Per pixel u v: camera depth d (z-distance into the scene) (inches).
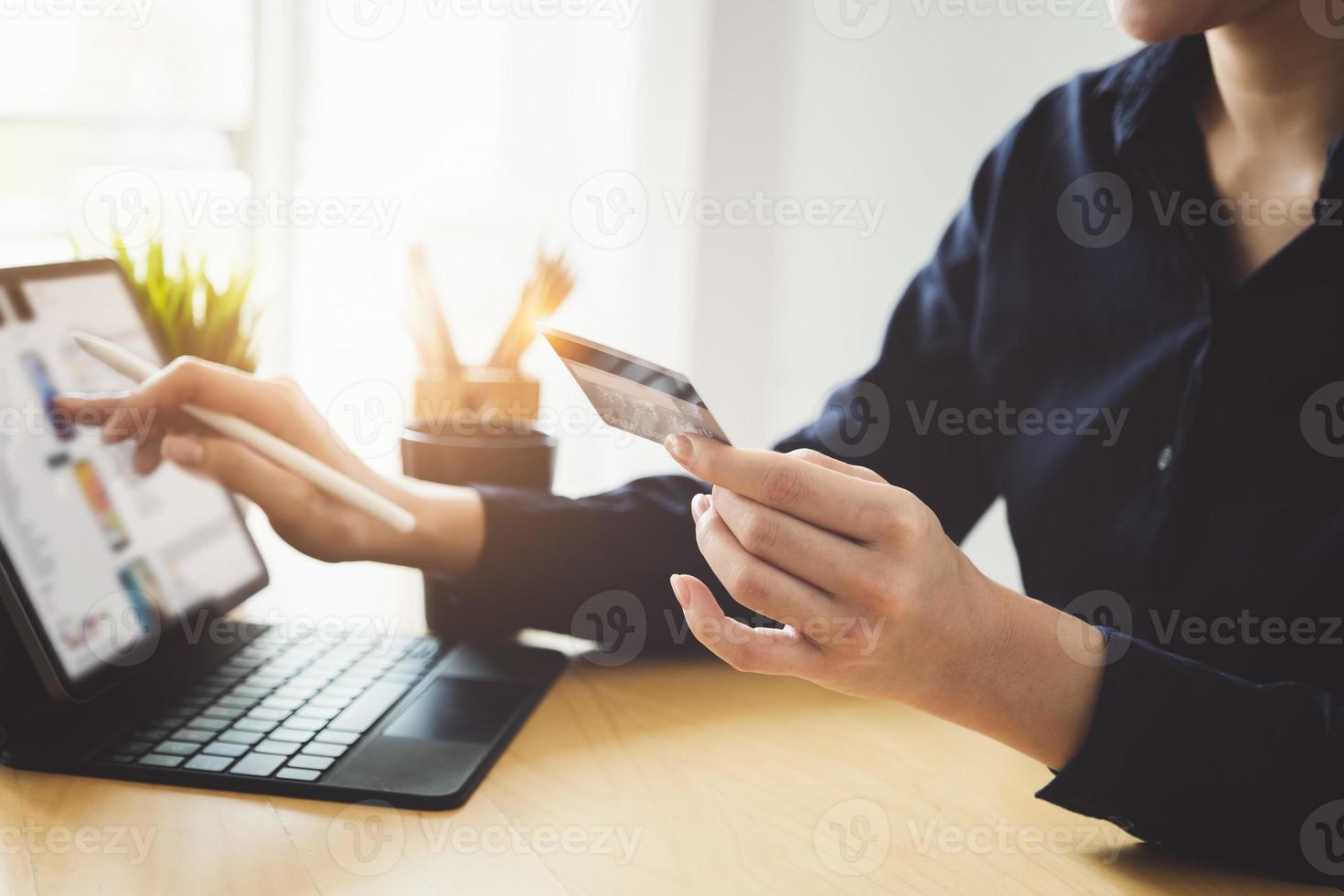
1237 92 29.3
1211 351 28.8
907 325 38.4
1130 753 21.2
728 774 24.6
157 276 34.3
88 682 24.5
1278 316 28.2
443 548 30.0
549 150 71.4
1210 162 30.9
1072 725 21.4
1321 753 21.3
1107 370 32.6
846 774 25.0
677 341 75.8
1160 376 30.7
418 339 37.9
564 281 39.4
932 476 37.3
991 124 59.9
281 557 39.3
